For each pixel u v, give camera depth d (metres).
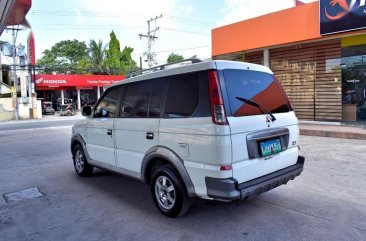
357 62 11.63
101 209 4.57
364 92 11.66
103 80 37.78
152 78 4.38
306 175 5.81
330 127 11.20
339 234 3.50
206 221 3.97
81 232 3.84
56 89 36.22
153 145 4.18
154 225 3.94
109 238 3.65
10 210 4.69
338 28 10.81
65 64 52.66
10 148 10.95
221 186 3.34
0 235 3.86
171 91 4.03
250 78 3.93
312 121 12.91
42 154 9.43
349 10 10.45
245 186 3.46
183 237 3.58
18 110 28.78
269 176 3.80
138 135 4.44
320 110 12.70
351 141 9.20
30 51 29.02
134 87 4.72
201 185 3.56
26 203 4.97
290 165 4.25
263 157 3.74
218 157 3.34
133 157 4.59
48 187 5.82
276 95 4.23
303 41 12.34
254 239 3.46
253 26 13.66
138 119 4.47
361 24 10.23
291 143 4.25
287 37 12.50
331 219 3.89
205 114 3.51
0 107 28.23
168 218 4.12
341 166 6.37
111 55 47.56
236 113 3.50
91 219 4.22
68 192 5.46
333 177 5.64
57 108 37.56
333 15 10.88
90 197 5.14
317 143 9.05
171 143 3.89
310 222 3.82
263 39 13.34
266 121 3.82
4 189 5.82
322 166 6.42
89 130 5.78
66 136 13.69
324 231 3.58
